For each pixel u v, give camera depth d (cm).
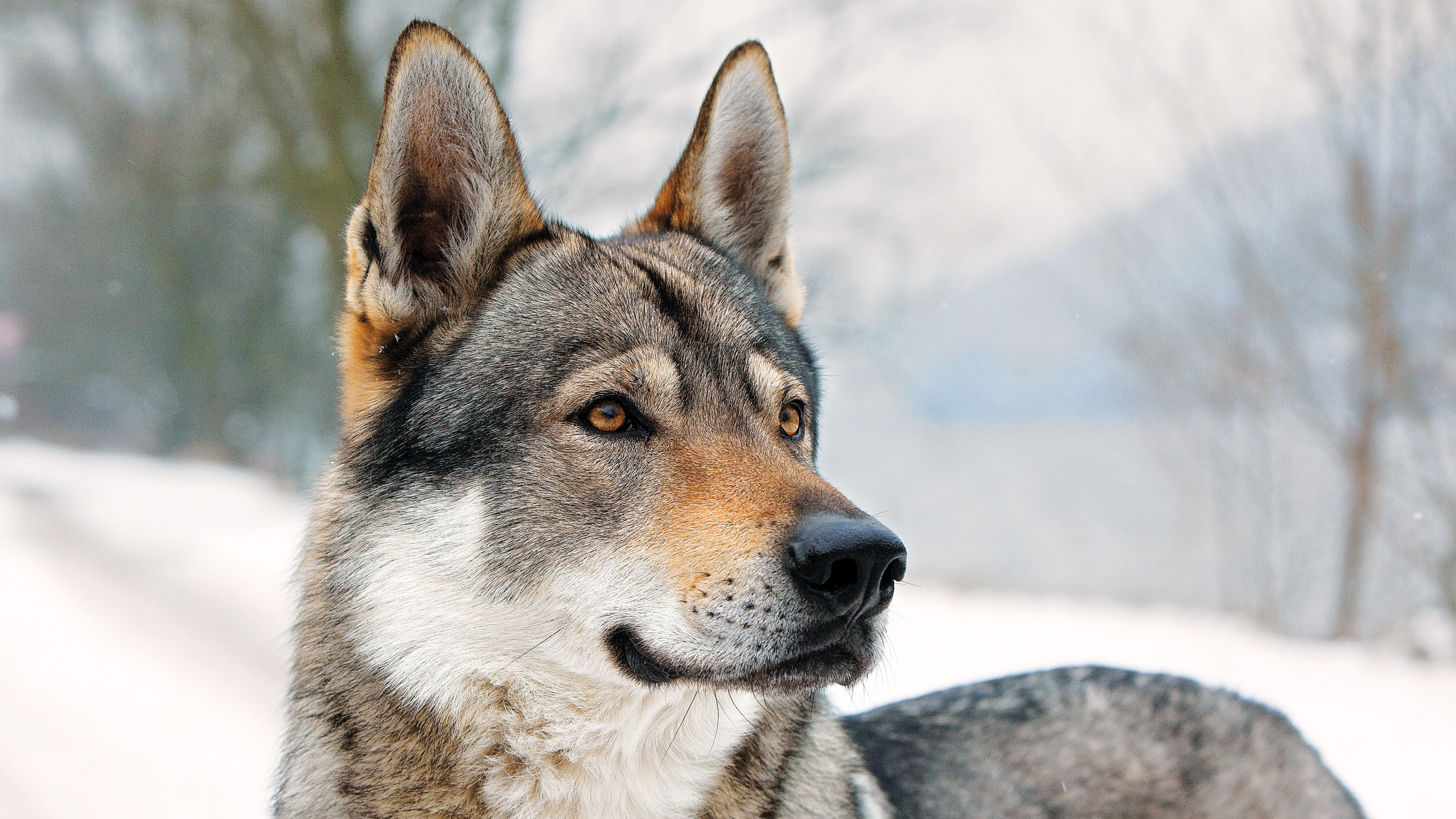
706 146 340
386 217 280
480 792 249
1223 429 1148
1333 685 726
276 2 1462
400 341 284
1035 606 1039
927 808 302
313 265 2067
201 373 2948
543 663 250
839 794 276
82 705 668
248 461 2936
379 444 274
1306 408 1072
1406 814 497
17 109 2598
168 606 916
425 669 250
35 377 3931
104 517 1452
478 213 288
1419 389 989
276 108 1543
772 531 240
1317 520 1098
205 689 710
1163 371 1181
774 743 266
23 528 1326
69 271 3403
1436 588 972
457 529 256
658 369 266
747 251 357
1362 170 1003
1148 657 790
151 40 1867
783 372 294
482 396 265
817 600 232
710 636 238
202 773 561
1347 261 1024
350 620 259
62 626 859
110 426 4175
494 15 1422
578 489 255
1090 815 320
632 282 281
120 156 2389
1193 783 340
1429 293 996
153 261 2745
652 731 253
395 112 276
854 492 1794
